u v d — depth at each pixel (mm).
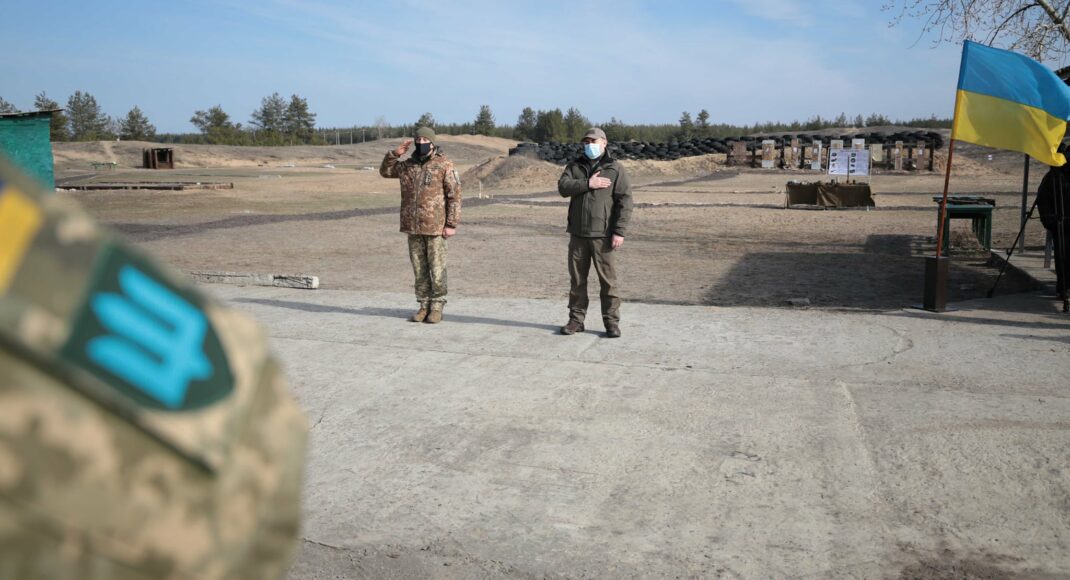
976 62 7742
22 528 586
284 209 24859
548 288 10781
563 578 3178
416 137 7598
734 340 6879
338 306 8742
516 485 4016
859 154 30531
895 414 4910
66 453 602
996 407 5000
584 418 4941
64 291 598
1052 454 4258
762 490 3922
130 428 639
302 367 6125
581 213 6945
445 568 3256
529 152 50188
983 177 43781
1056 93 7547
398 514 3721
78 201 27156
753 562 3273
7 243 574
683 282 11250
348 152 88938
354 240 16859
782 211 23922
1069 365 5961
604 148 6914
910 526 3549
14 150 13719
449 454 4410
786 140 55125
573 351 6570
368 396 5414
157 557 661
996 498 3793
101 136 104000
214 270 12477
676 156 54562
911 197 29156
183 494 677
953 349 6461
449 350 6633
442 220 7629
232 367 746
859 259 13672
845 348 6543
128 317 644
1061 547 3355
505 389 5535
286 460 795
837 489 3918
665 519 3650
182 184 35062
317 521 3650
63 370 587
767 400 5223
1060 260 8016
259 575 761
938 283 8016
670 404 5168
